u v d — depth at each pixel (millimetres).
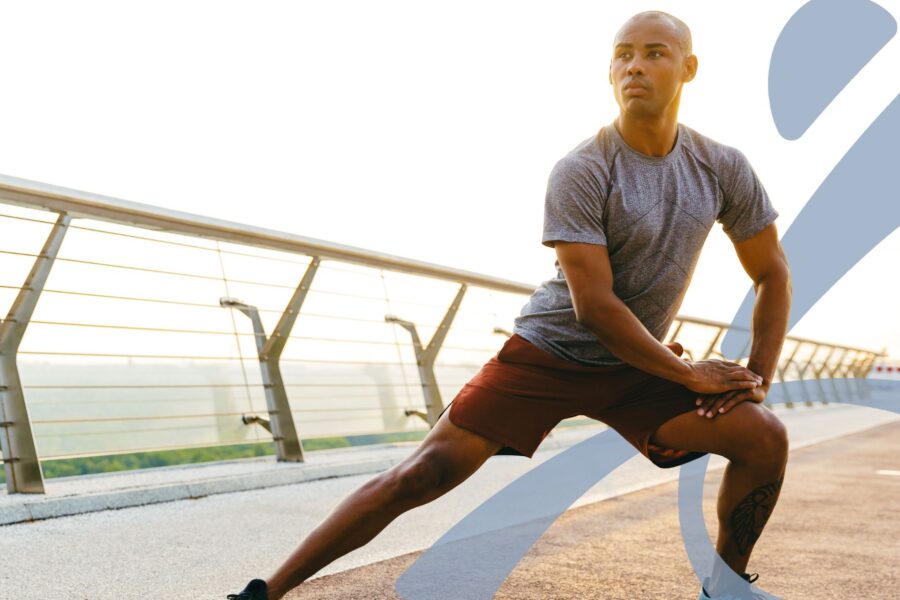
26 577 2344
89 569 2480
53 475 4746
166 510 3664
